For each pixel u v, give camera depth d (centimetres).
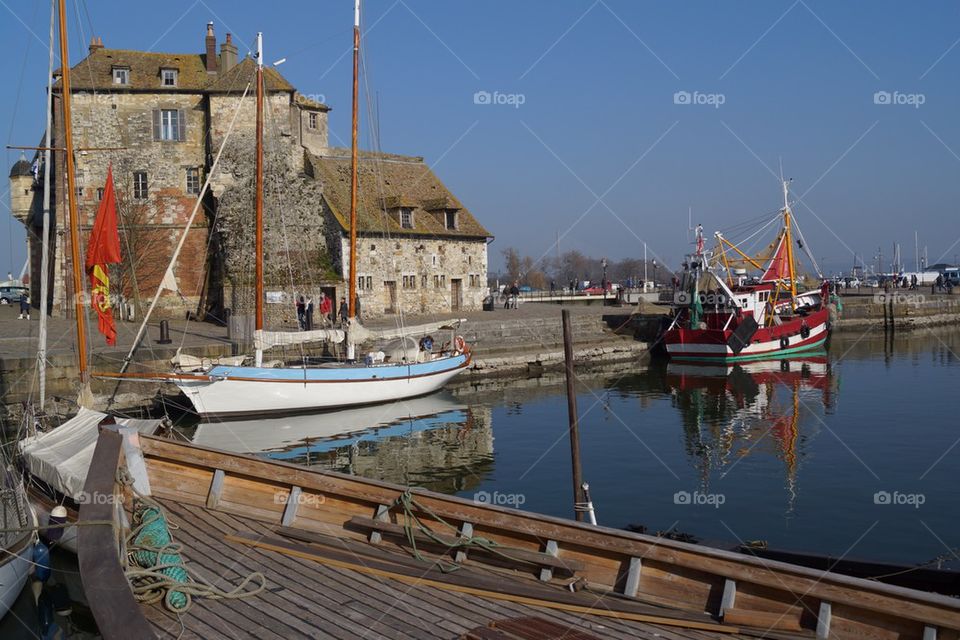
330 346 3200
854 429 2270
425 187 5041
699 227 4191
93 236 1842
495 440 2239
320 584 797
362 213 4325
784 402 2797
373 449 2142
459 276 4903
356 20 2778
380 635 681
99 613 639
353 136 2784
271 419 2517
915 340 5069
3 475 1148
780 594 679
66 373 2497
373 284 4309
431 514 880
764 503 1552
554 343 4250
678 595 736
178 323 3866
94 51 4153
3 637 930
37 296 4362
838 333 5575
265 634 685
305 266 4009
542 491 1681
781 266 4628
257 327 2552
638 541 753
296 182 4131
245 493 1017
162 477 1067
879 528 1385
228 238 3966
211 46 4300
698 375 3647
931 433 2189
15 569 940
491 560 841
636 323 4681
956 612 581
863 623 632
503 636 675
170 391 2658
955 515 1452
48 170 1847
